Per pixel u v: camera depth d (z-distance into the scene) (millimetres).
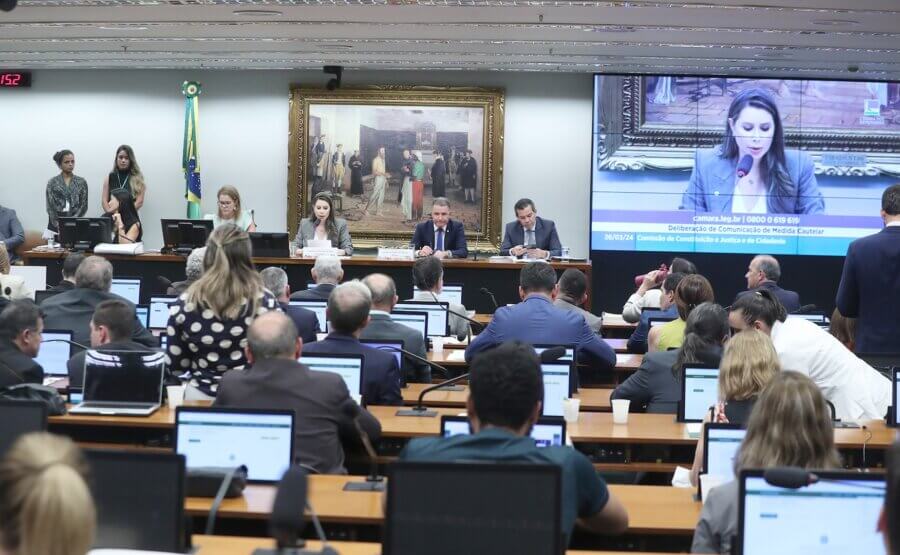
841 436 5059
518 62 14000
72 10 10961
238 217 11859
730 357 4398
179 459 2986
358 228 15125
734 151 14656
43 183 15344
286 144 15219
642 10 10516
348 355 5293
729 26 11289
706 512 3250
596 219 14719
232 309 5008
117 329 5305
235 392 4273
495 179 15023
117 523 2982
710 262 14734
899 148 14688
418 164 15047
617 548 3881
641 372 5805
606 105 14664
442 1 10234
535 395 3105
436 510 2684
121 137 15281
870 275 6551
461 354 7656
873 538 2975
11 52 13766
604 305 14734
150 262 11414
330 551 2926
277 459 3996
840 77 14609
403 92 14977
